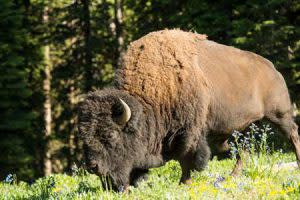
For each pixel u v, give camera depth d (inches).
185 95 1310.3
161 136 1300.4
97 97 1189.1
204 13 3216.0
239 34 3051.2
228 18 3161.9
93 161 1163.3
